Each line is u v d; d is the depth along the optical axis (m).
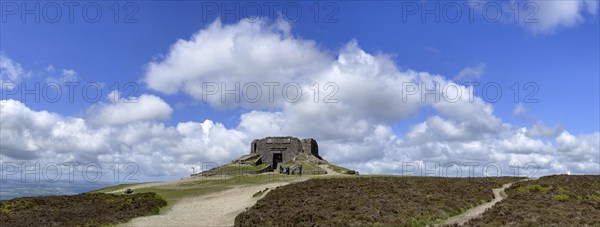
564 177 66.88
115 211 48.56
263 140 125.56
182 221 43.84
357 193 52.22
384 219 37.97
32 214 47.69
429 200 47.78
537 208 41.84
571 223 34.94
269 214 41.97
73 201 56.31
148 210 49.97
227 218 44.28
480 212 43.56
